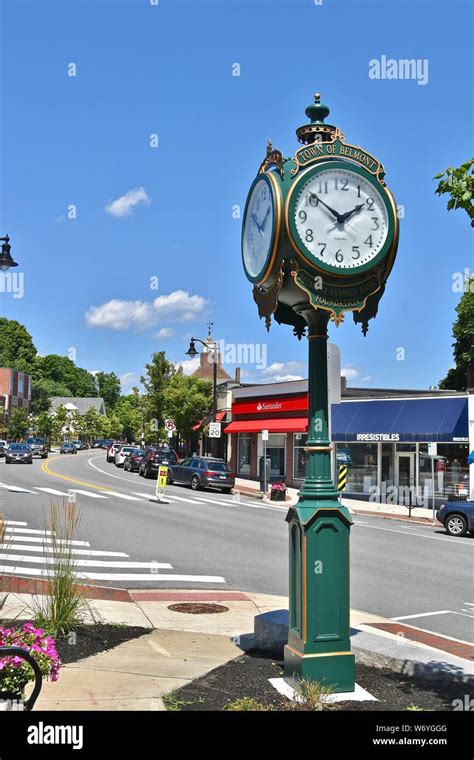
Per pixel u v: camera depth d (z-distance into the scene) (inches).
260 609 362.3
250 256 249.6
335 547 213.5
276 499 1114.7
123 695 206.4
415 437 1087.0
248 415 1545.3
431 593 434.3
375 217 225.9
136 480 1411.2
